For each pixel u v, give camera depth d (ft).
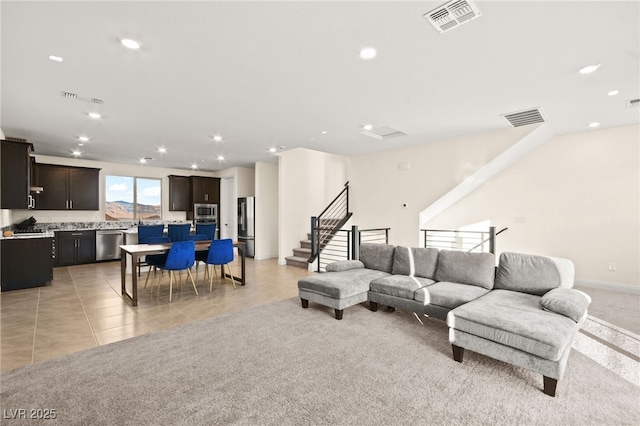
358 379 7.09
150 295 14.23
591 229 15.89
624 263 15.10
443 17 6.68
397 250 13.01
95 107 12.14
